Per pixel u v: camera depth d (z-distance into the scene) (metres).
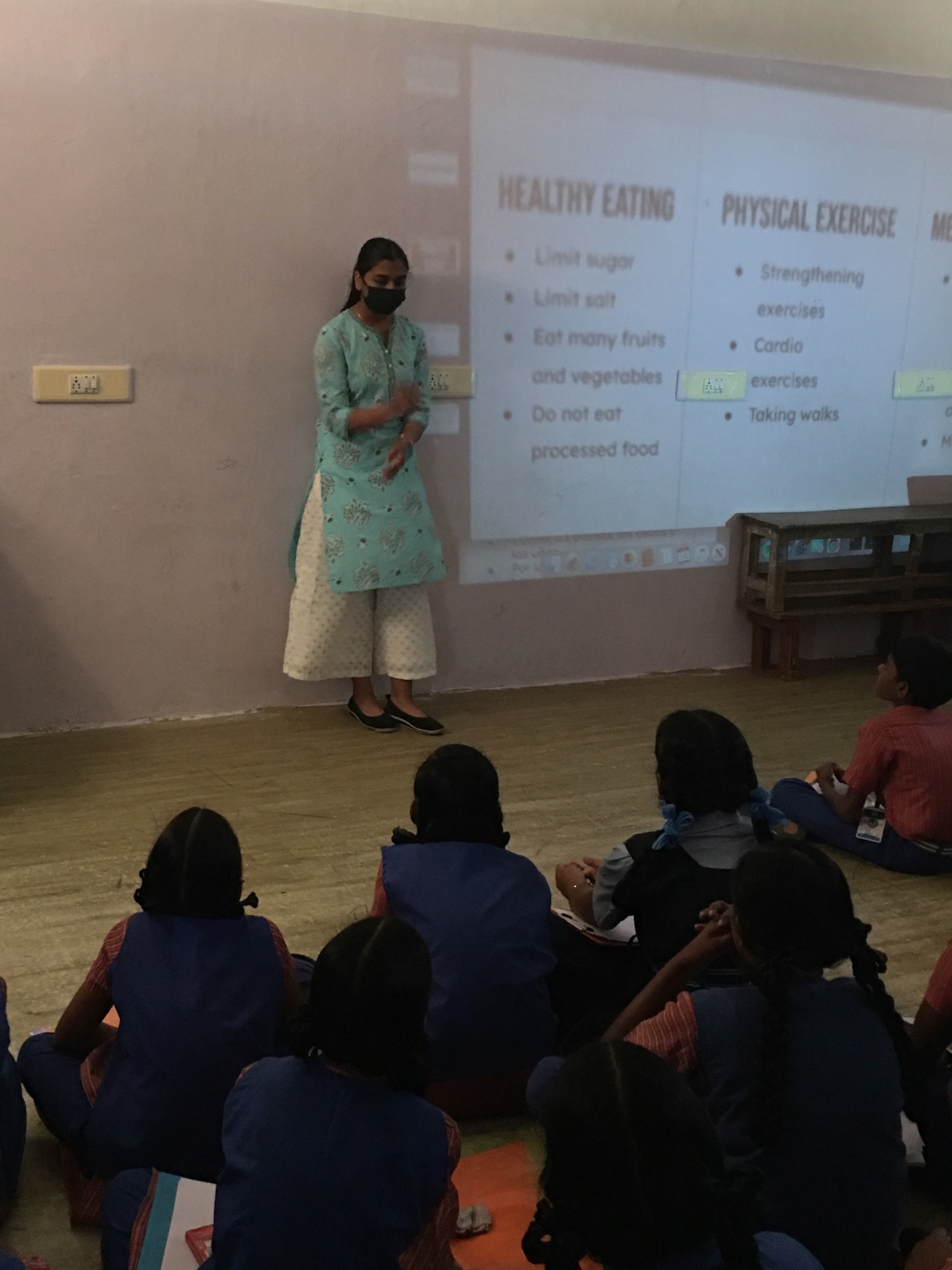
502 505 4.19
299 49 3.59
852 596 4.76
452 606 4.21
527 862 1.95
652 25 3.98
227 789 3.34
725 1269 1.01
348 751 3.68
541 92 3.89
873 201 4.47
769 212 4.31
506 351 4.06
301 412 3.85
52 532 3.66
